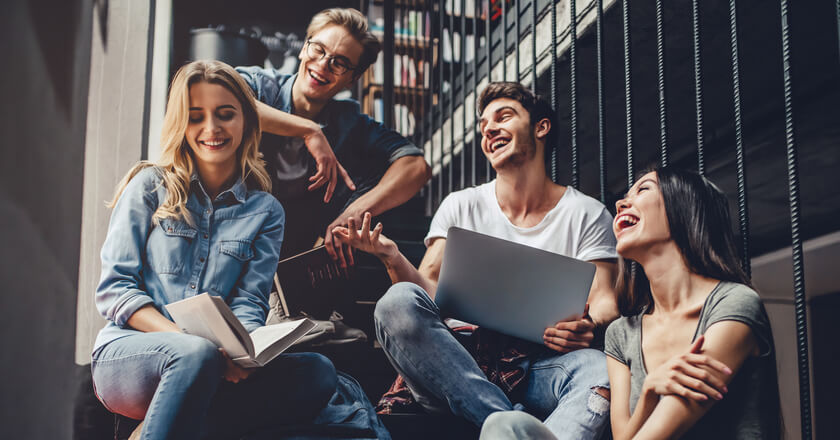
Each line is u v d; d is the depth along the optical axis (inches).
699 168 67.1
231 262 72.2
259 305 71.9
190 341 53.6
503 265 60.7
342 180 107.9
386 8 162.9
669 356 51.1
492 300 61.1
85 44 39.3
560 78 109.0
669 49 100.2
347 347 79.6
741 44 98.4
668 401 46.4
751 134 122.9
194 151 79.0
